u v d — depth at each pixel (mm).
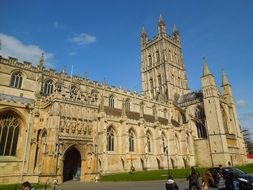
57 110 54250
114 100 88562
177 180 47688
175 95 122875
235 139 101375
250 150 164125
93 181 52438
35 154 56094
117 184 43625
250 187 28312
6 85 64062
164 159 78938
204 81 102000
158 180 47969
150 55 137375
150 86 132125
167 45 132375
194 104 107125
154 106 95688
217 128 93188
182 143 90812
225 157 88562
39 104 60500
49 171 48906
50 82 72812
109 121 69312
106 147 64625
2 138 53125
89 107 61281
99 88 84688
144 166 72562
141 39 145500
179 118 108875
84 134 57750
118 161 67875
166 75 123625
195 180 29047
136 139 75812
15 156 54188
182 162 88062
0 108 53812
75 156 59062
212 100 97625
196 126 102938
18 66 67438
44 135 56188
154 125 82062
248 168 68438
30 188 13633
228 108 108375
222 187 34844
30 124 57406
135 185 40781
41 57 72438
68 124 55406
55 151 50688
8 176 48594
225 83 113812
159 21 136750
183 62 139375
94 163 56812
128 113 85625
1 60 64688
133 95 95750
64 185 45031
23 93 66438
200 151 96750
